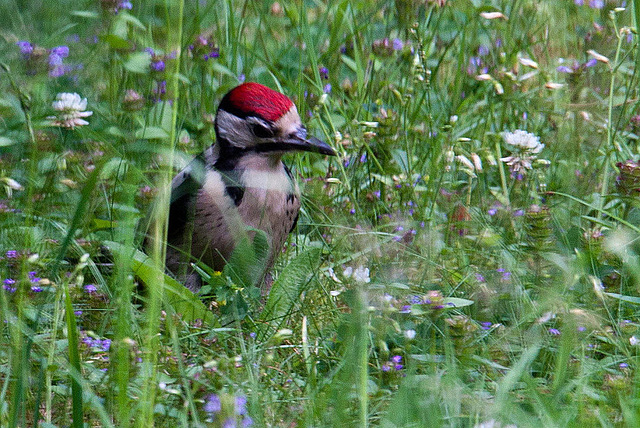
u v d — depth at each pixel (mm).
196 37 12094
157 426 6641
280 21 14344
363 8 14781
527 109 12188
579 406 6320
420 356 7188
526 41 13336
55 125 9875
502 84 11641
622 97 11352
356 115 11523
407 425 6129
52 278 6852
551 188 10594
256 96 9625
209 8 12672
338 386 6555
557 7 14500
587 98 12055
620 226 9453
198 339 8031
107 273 9359
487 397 6789
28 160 9719
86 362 7211
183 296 8391
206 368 6844
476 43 13750
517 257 9109
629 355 7082
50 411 6699
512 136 9891
